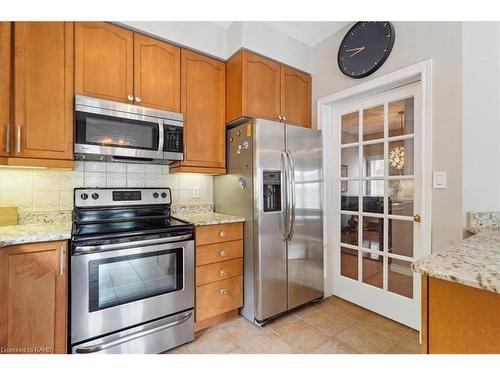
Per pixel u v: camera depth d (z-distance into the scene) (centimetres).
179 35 200
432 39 172
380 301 214
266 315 200
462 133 159
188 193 240
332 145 251
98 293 146
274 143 207
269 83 226
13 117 143
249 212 205
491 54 168
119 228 164
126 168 211
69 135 158
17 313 126
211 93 220
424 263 81
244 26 210
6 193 167
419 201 189
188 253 179
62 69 157
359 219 230
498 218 160
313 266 231
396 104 205
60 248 137
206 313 190
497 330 69
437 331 79
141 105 184
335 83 236
